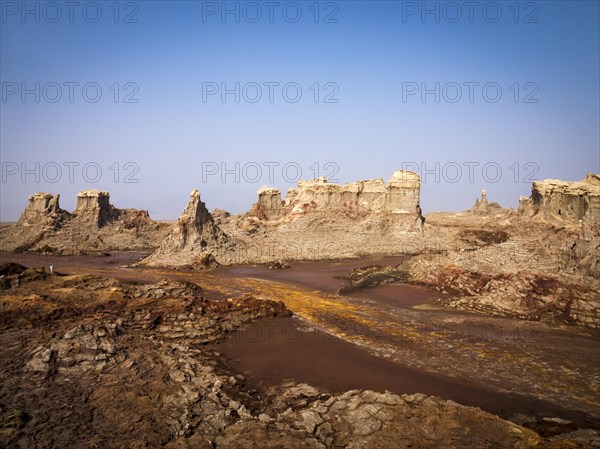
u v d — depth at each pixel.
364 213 95.50
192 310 42.84
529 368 30.86
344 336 37.84
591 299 42.25
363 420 22.81
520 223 84.06
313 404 25.28
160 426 23.05
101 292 46.44
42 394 26.12
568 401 26.00
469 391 27.30
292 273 69.69
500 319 42.72
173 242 80.25
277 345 36.06
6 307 40.91
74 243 104.75
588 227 49.53
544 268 50.53
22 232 108.12
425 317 43.56
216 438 21.91
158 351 33.00
